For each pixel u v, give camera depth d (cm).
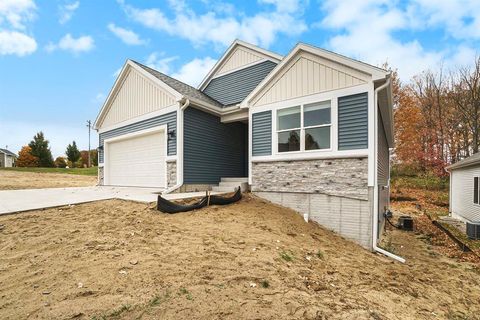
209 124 1133
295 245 557
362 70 735
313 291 358
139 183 1195
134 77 1228
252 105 983
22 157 3712
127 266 356
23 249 402
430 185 2177
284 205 880
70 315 249
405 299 412
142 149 1187
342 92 776
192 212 681
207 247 456
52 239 443
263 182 938
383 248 753
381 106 871
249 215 717
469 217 1183
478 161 1007
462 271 624
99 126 1450
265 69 1248
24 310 256
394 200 1942
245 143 1321
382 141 1077
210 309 272
